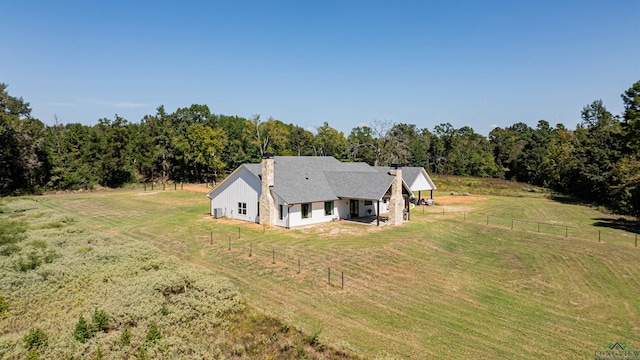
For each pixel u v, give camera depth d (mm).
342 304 14984
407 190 33219
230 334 12344
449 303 15297
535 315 14266
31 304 14203
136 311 13164
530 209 41969
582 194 52750
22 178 54438
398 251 22703
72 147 71188
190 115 86500
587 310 14805
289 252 22344
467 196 54969
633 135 40969
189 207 42281
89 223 32562
